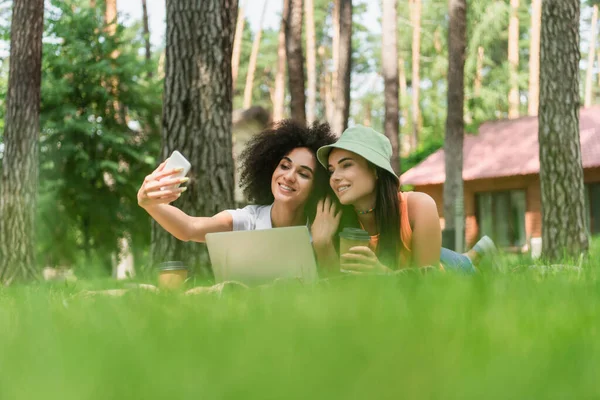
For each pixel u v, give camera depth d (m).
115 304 1.64
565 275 3.13
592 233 22.62
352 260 3.11
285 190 3.99
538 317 1.14
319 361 0.65
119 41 20.22
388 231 3.67
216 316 1.28
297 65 17.88
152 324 1.09
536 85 32.84
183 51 7.58
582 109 26.62
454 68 17.53
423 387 0.57
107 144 19.27
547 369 0.61
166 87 7.64
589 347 0.77
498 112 33.50
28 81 11.84
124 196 19.73
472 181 25.25
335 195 3.96
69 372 0.65
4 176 11.68
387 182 3.63
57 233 18.84
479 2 22.88
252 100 58.03
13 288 4.34
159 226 7.33
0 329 1.27
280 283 2.34
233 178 7.59
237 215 4.17
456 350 0.73
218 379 0.60
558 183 9.11
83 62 19.38
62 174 18.89
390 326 1.00
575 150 9.16
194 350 0.79
